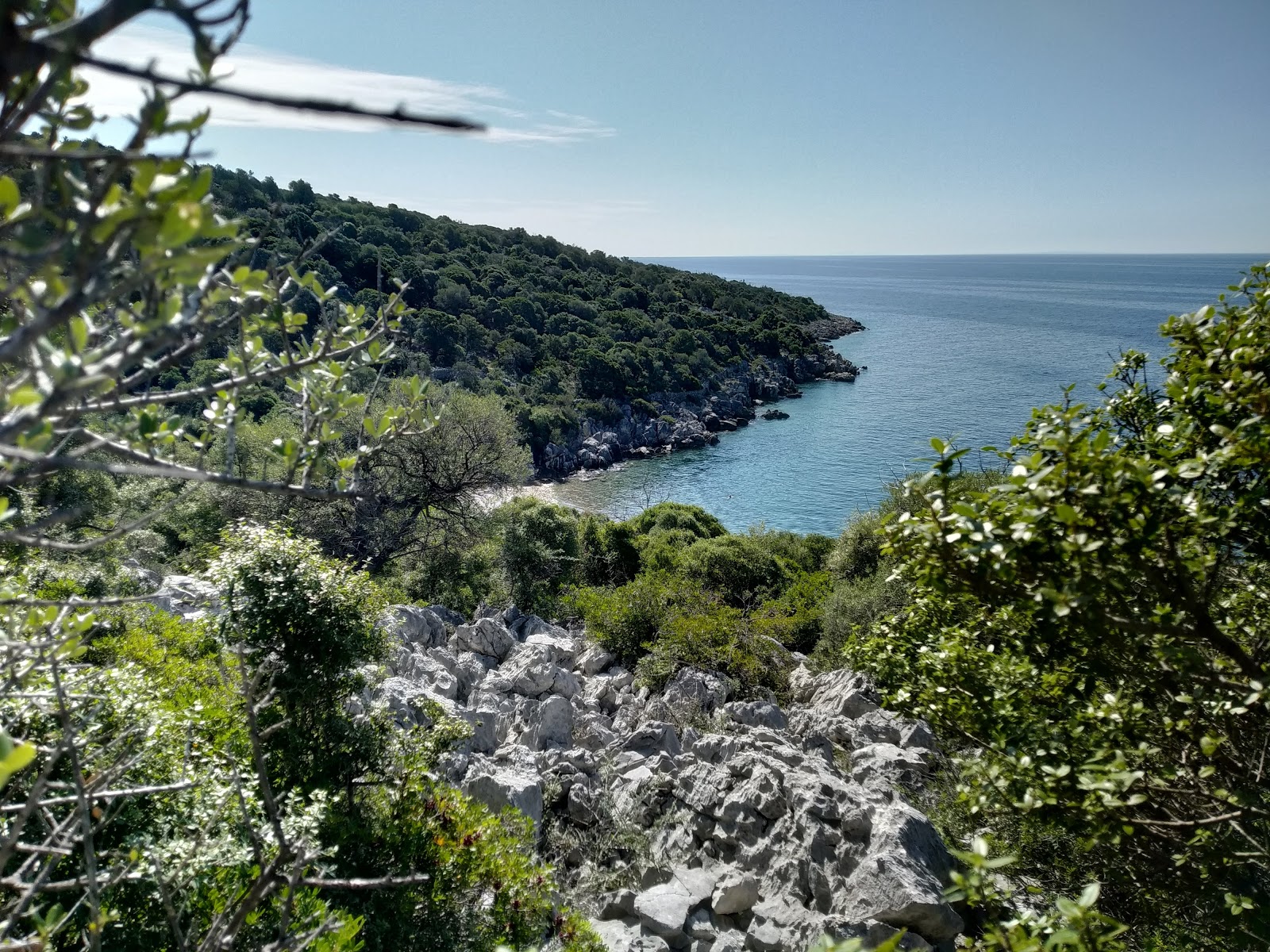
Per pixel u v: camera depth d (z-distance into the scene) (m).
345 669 8.34
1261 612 5.62
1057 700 5.96
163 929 4.97
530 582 26.38
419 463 28.06
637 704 16.94
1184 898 5.93
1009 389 102.94
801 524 61.81
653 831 10.99
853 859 8.96
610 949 8.52
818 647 21.27
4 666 3.06
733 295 165.75
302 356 3.37
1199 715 5.12
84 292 1.34
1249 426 4.36
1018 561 4.35
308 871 5.39
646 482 74.75
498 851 8.37
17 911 2.41
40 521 1.78
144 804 5.35
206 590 9.73
